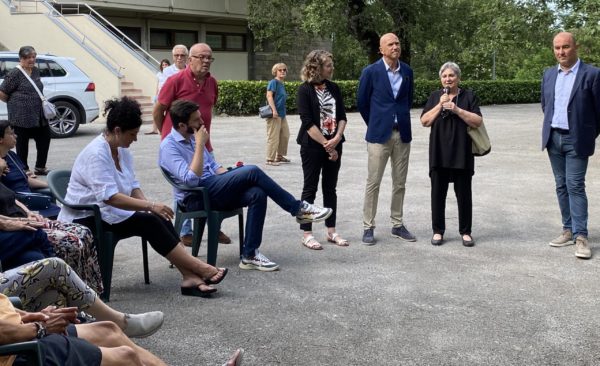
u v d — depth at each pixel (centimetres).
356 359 379
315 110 604
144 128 1717
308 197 615
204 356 384
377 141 622
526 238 655
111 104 480
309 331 420
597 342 403
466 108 608
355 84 2575
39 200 527
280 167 1104
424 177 1005
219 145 1381
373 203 633
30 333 267
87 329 300
